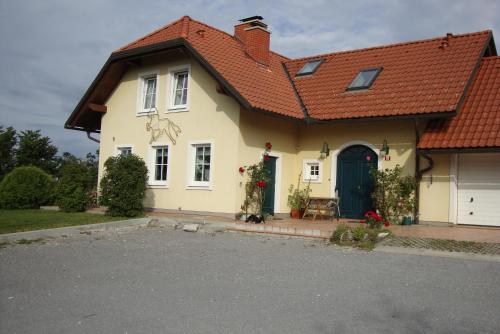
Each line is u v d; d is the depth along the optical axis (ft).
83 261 29.89
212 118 51.98
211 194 51.37
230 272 27.09
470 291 23.06
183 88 56.08
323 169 54.54
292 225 44.83
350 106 51.44
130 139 60.13
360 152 52.49
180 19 58.75
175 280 25.22
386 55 58.90
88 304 20.98
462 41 54.75
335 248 34.91
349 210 52.80
